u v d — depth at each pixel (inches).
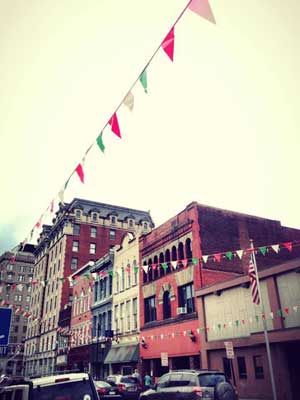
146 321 1071.6
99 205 2388.0
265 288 706.8
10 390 276.8
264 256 1049.5
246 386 690.2
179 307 917.8
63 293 2007.9
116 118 289.1
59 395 275.6
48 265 2418.8
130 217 2400.3
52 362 1843.0
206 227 947.3
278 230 1112.8
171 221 1045.2
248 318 725.9
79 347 1498.5
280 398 617.0
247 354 701.9
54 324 1980.8
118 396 690.2
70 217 2215.8
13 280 3567.9
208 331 815.7
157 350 971.9
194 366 839.1
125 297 1205.7
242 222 1035.3
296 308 614.5
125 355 1086.4
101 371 1268.5
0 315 462.9
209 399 465.1
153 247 1101.7
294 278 655.8
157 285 1039.0
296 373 627.2
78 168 347.3
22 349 2876.5
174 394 510.6
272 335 644.1
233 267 948.0
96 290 1467.8
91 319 1449.3
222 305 794.2
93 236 2239.2
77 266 2114.9
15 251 714.2
